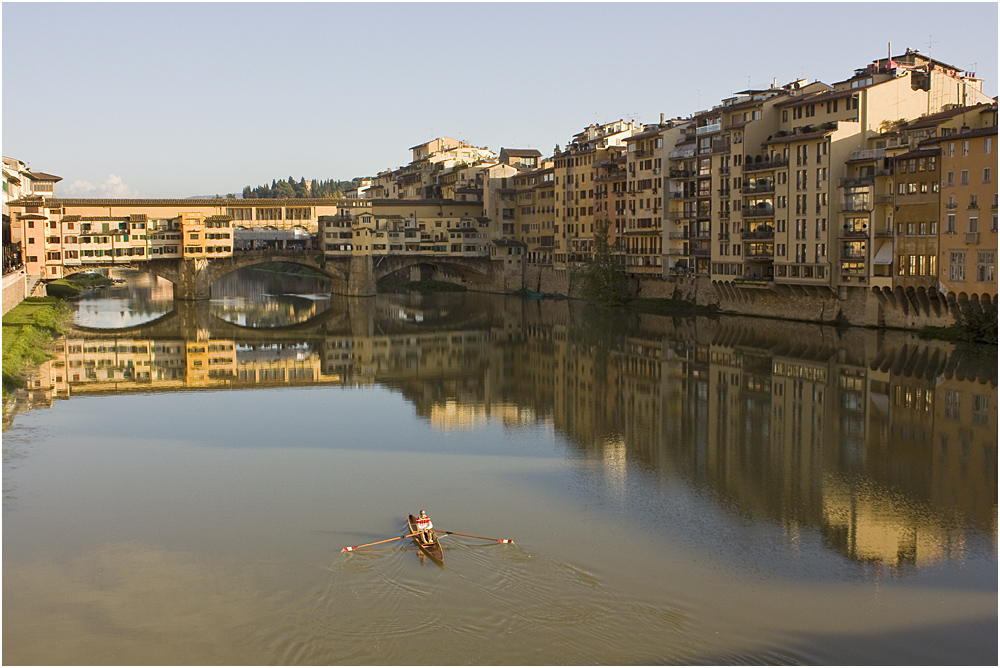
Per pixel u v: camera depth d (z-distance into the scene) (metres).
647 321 132.50
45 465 56.31
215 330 127.19
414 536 42.66
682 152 142.00
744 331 115.31
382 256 189.50
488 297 186.12
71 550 42.28
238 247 193.75
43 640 33.84
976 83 121.12
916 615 35.84
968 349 92.62
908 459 56.34
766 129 125.62
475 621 34.84
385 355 104.44
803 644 33.62
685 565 40.22
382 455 58.50
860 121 111.75
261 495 50.28
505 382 85.50
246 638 33.88
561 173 180.38
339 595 37.12
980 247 92.62
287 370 93.81
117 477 53.78
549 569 39.59
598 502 48.59
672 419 67.88
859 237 109.38
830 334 107.44
